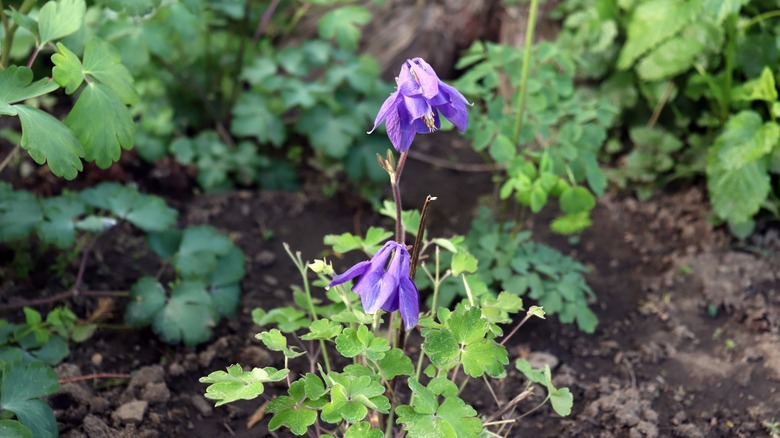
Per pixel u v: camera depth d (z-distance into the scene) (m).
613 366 0.61
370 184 0.80
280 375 0.40
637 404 0.56
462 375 0.59
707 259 0.71
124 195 0.62
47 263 0.65
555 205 0.80
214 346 0.59
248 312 0.63
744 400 0.58
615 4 0.83
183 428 0.52
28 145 0.44
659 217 0.77
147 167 0.79
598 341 0.63
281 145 0.85
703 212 0.76
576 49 0.83
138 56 0.75
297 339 0.60
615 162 0.84
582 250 0.74
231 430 0.53
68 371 0.54
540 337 0.63
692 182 0.80
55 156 0.45
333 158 0.82
